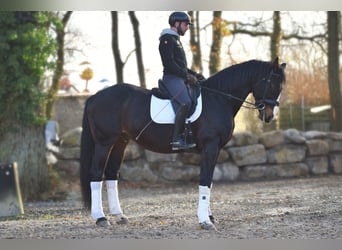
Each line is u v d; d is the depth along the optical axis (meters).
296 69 31.89
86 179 10.38
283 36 26.02
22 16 16.56
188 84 9.87
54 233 9.42
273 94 9.94
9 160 17.02
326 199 13.81
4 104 16.88
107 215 11.92
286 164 20.81
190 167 20.03
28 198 16.91
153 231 9.48
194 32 23.83
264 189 17.42
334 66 24.78
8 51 16.50
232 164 20.42
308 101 31.83
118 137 10.24
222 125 9.80
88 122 10.38
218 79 10.07
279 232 9.27
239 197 15.49
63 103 29.95
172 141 9.92
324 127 28.95
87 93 30.39
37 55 16.73
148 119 9.95
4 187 13.18
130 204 14.92
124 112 10.11
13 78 16.67
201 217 9.64
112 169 10.62
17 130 17.12
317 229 9.48
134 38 23.47
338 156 21.62
